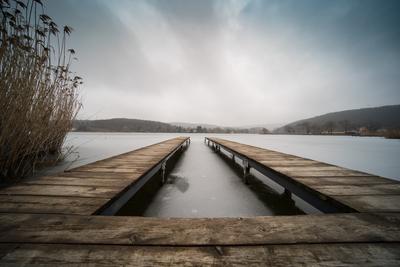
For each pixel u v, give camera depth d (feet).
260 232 2.96
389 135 79.66
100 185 5.42
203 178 12.07
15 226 3.04
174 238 2.77
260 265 2.30
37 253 2.43
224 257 2.41
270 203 7.88
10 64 8.20
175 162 18.16
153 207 7.37
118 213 6.76
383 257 2.44
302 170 7.71
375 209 3.91
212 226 3.11
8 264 2.25
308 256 2.44
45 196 4.48
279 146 37.17
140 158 10.71
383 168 15.37
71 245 2.60
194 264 2.29
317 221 3.34
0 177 8.24
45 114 10.41
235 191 9.45
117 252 2.47
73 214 3.53
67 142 34.86
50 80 10.65
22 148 9.25
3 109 8.08
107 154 19.43
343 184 5.75
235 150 15.51
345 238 2.84
